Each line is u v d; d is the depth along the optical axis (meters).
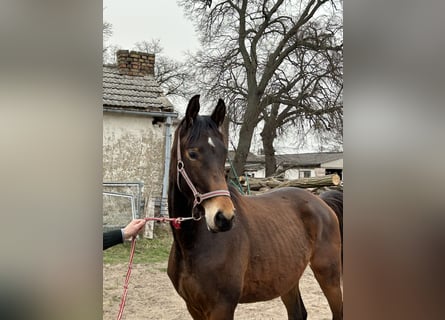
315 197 3.66
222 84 16.38
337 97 15.36
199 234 2.52
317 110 15.41
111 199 9.87
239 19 16.11
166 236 9.38
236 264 2.59
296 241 3.16
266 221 3.02
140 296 5.29
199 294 2.53
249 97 16.16
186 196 2.51
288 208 3.35
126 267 6.69
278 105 16.56
